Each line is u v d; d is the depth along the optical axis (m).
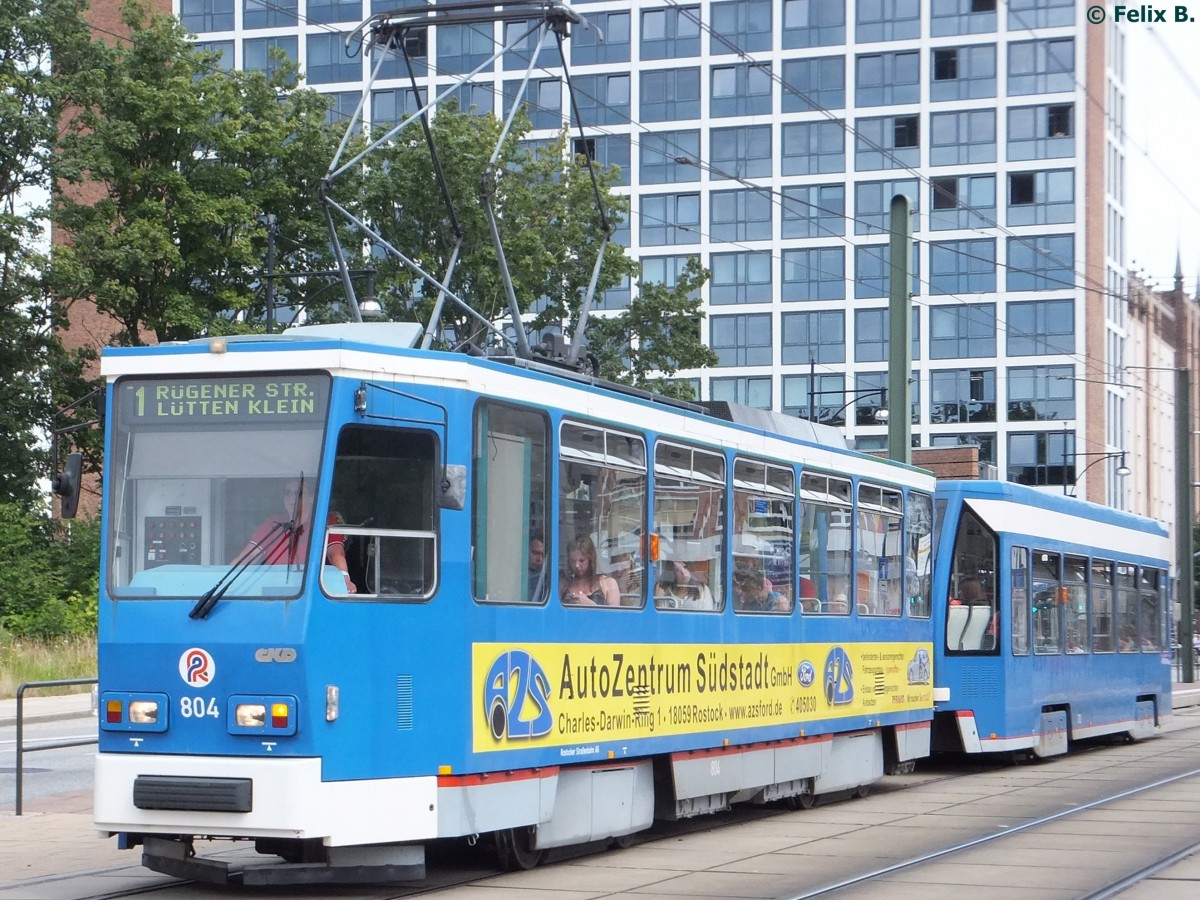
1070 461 67.12
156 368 10.95
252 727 10.34
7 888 11.30
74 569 44.34
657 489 13.65
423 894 10.98
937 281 68.38
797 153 69.06
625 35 69.94
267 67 70.12
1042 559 23.11
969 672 21.41
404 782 10.74
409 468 10.98
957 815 16.03
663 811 13.97
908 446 25.70
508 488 11.70
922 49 68.12
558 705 12.16
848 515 17.52
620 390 13.33
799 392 69.12
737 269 69.69
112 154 44.03
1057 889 11.02
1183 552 49.97
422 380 11.04
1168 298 99.56
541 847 12.11
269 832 10.23
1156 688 28.73
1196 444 102.31
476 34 68.69
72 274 42.16
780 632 15.77
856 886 11.21
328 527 10.54
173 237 45.06
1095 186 68.69
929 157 68.12
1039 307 67.44
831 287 68.94
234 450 10.74
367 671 10.62
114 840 13.84
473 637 11.27
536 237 44.94
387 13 16.22
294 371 10.73
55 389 46.00
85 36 44.34
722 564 14.73
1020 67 67.44
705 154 69.62
